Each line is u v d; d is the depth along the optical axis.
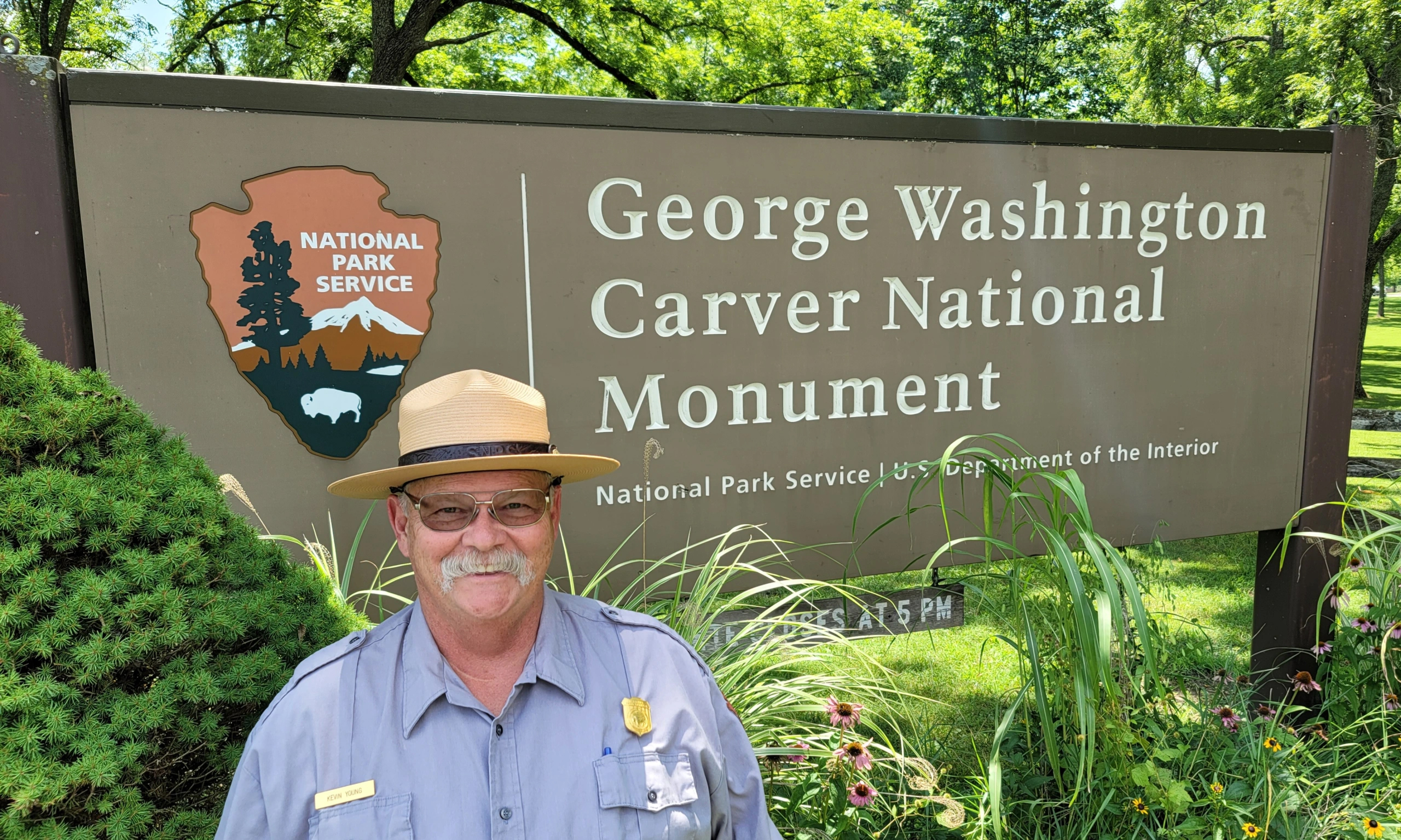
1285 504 3.73
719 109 2.88
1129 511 3.52
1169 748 2.79
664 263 2.88
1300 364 3.69
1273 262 3.59
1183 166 3.42
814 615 3.15
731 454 3.01
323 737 1.30
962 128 3.13
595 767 1.32
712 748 1.44
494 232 2.71
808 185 2.99
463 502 1.39
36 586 1.42
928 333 3.19
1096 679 2.53
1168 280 3.46
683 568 2.88
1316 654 3.55
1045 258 3.30
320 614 1.86
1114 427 3.46
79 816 1.42
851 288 3.08
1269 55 14.44
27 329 2.32
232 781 1.47
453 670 1.38
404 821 1.26
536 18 13.57
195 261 2.46
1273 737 2.89
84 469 1.62
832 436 3.12
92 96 2.36
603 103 2.76
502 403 1.43
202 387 2.50
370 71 14.38
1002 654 4.76
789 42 14.61
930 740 3.42
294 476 2.60
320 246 2.56
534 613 1.45
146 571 1.52
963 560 3.32
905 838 2.65
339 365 2.61
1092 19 18.64
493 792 1.29
